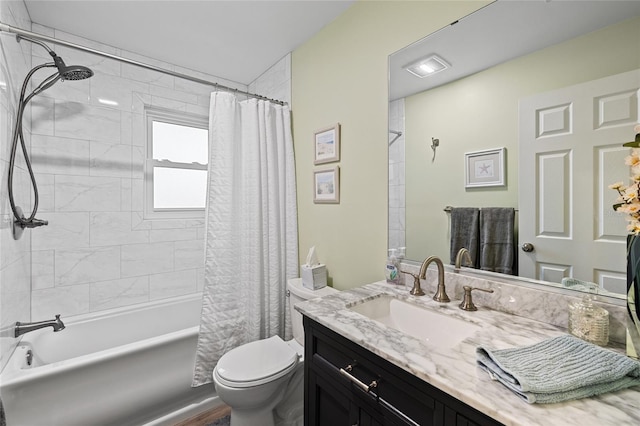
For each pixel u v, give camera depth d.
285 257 2.23
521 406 0.59
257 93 2.72
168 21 1.88
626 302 0.81
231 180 2.07
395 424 0.81
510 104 1.10
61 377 1.38
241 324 2.08
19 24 1.63
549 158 1.00
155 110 2.45
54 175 1.98
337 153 1.83
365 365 0.92
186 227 2.54
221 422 1.76
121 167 2.23
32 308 1.90
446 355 0.80
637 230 0.74
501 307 1.11
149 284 2.36
